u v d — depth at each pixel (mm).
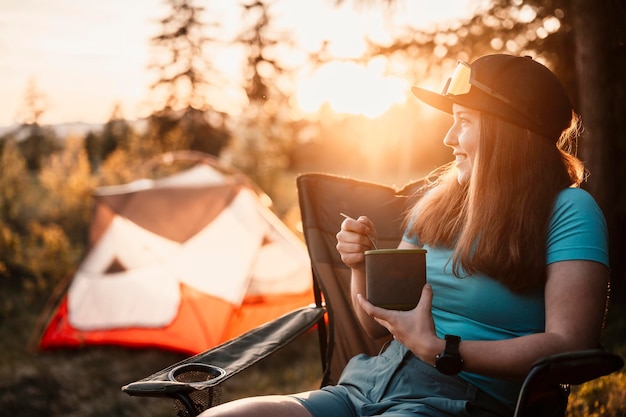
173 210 4871
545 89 1544
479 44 5266
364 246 1789
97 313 4672
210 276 4570
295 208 8117
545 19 5195
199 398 1535
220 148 21125
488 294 1544
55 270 6254
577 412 2797
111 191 5113
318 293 2238
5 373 4270
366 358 1812
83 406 3811
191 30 21516
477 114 1604
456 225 1685
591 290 1406
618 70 4902
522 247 1485
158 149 11508
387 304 1456
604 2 4598
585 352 1229
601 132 4703
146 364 4355
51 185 8602
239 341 1856
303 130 18016
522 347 1362
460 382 1551
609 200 4738
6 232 6723
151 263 4719
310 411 1571
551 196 1524
